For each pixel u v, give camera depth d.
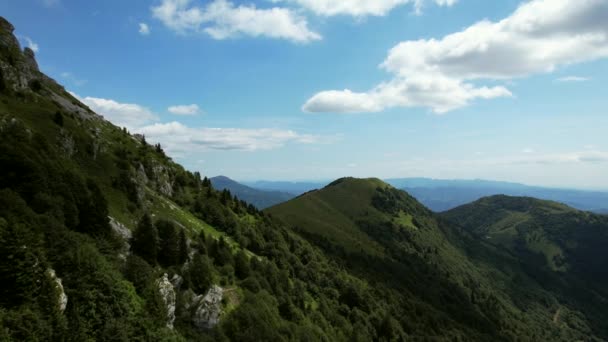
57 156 90.06
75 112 146.25
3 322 40.50
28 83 135.62
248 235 153.88
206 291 84.81
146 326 60.28
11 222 49.66
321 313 130.38
